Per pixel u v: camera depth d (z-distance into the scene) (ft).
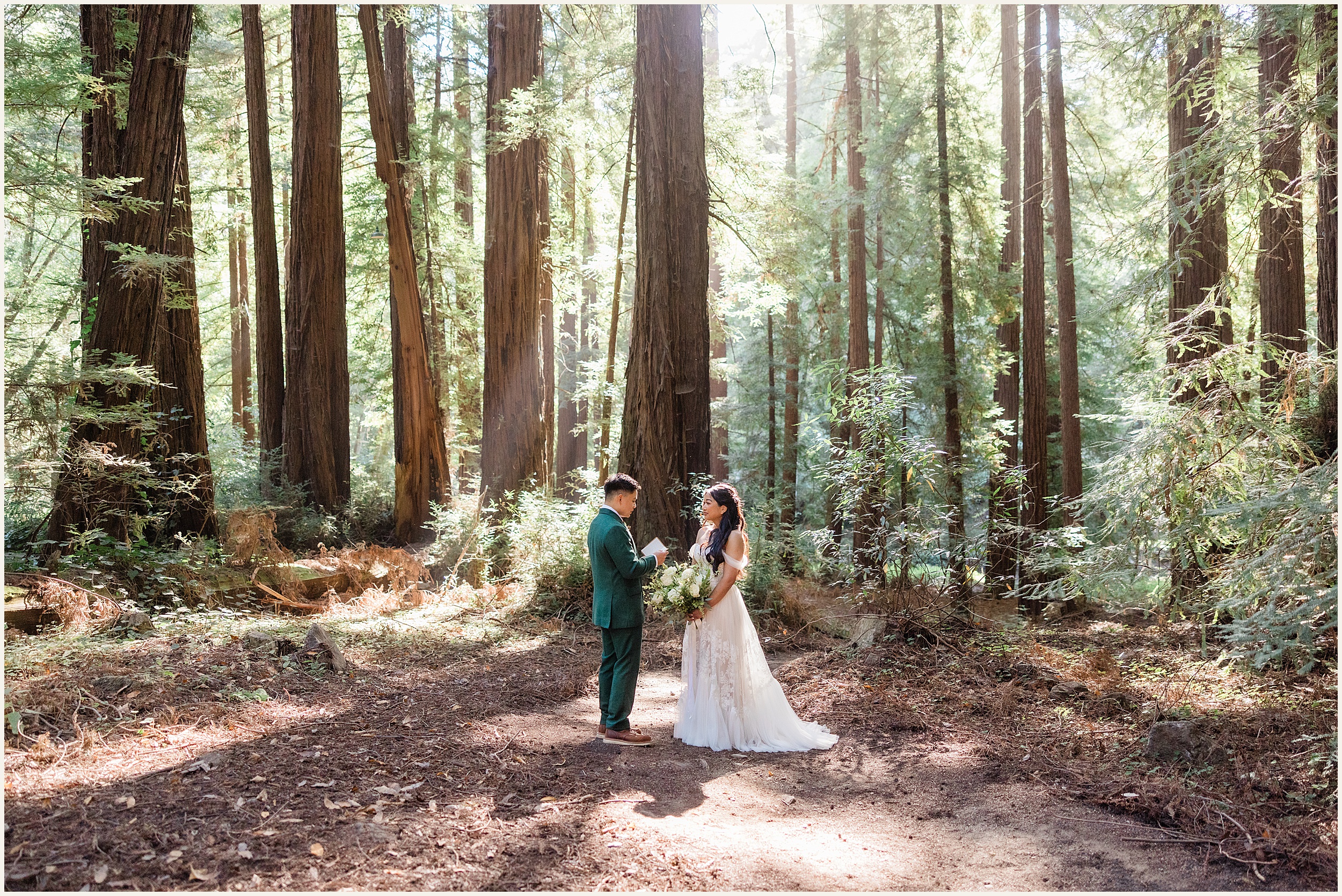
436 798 12.57
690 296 32.96
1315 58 20.79
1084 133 60.13
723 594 16.79
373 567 35.01
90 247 28.07
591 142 49.98
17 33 33.01
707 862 11.16
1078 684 20.27
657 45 32.81
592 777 14.29
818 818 13.24
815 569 37.01
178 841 10.37
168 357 33.42
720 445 71.41
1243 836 11.94
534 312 42.37
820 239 56.70
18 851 9.79
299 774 12.94
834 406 28.63
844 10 55.83
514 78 41.98
